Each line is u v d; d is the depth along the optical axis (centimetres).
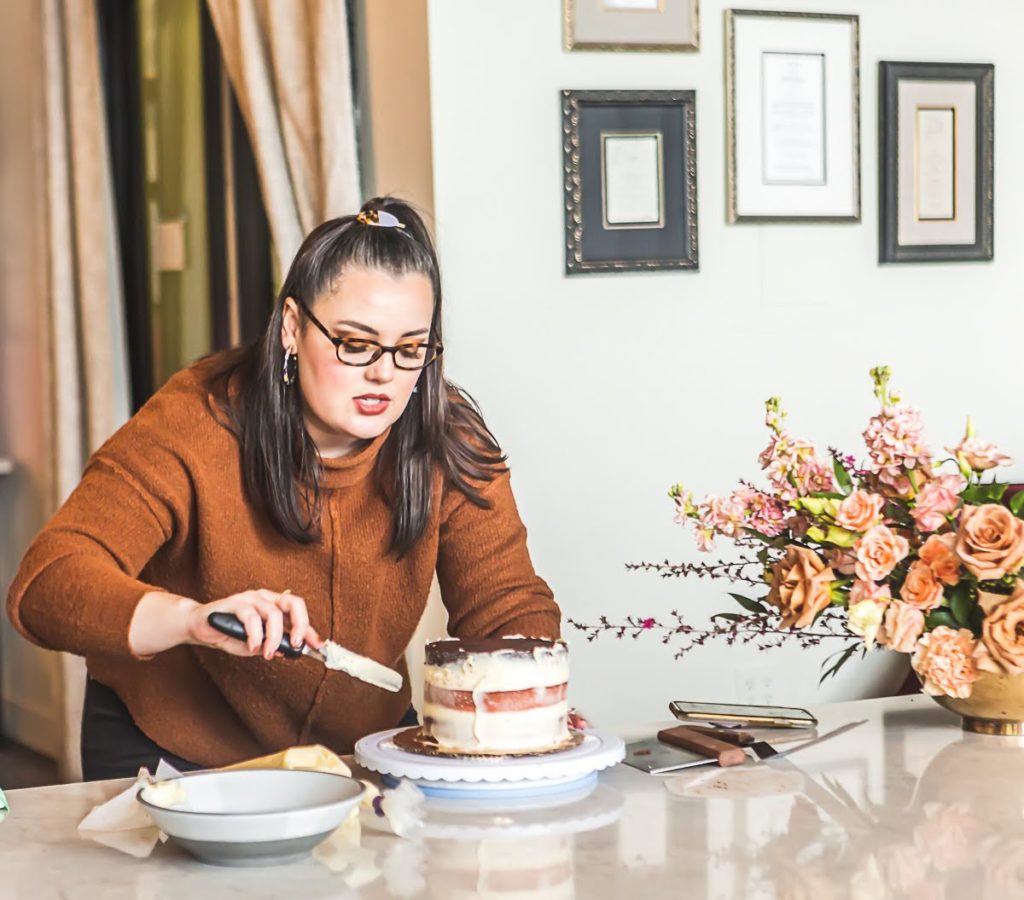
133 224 434
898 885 120
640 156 308
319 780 138
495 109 299
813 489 181
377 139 319
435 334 187
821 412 328
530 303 304
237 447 182
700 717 181
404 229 179
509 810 145
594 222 306
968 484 181
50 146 421
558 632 198
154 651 154
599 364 310
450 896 118
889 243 330
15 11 482
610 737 164
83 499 176
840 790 152
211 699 198
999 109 340
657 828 138
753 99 316
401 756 154
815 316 326
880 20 328
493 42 298
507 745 155
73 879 125
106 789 157
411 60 300
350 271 172
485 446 201
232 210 398
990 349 342
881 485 181
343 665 147
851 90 324
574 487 309
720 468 320
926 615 176
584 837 135
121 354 432
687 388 317
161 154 423
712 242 316
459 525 198
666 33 309
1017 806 145
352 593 191
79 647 157
